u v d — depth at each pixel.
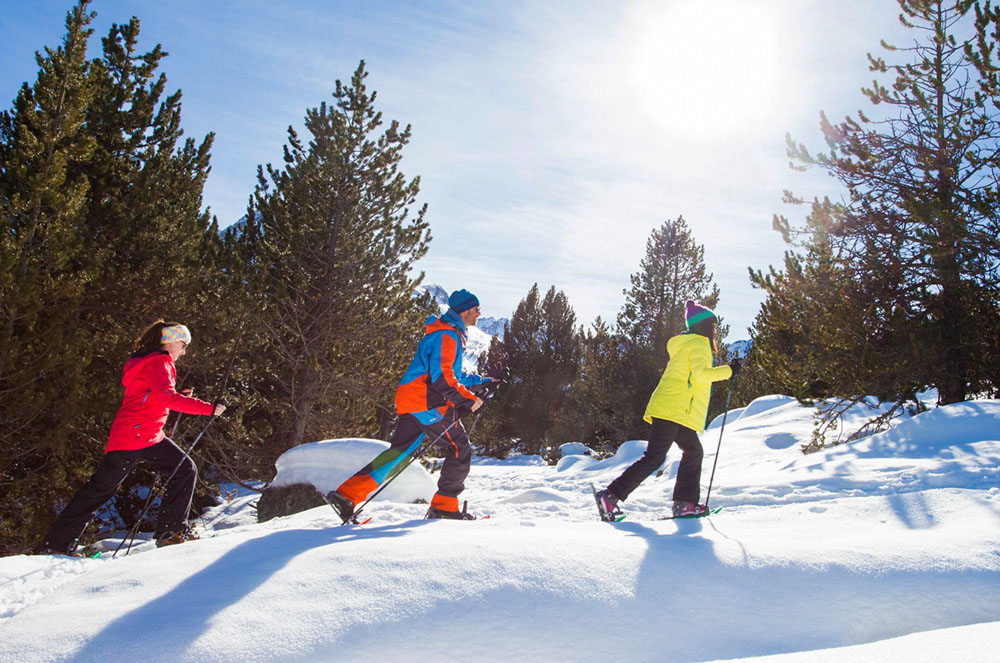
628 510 6.11
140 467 11.39
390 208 15.38
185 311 11.95
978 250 11.00
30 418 8.36
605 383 24.69
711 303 24.28
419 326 16.34
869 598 2.91
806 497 5.49
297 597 2.74
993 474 5.36
